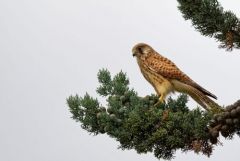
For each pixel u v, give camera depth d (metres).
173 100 11.66
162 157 10.43
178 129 10.22
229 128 10.14
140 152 10.38
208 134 9.96
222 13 12.59
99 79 12.08
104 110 11.11
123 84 11.84
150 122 10.28
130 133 10.38
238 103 10.05
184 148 10.22
